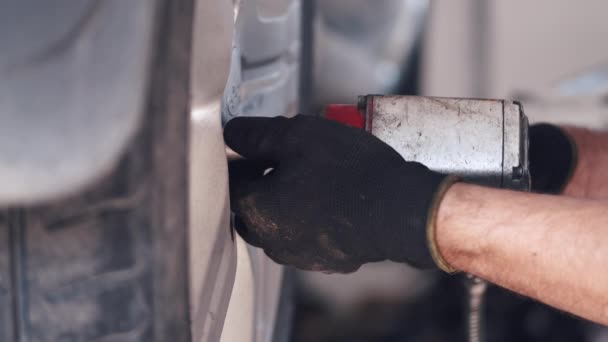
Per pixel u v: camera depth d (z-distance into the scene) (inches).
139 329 20.3
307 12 57.2
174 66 19.0
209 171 24.7
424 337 84.5
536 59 95.9
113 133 17.9
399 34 87.7
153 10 18.4
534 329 80.3
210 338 25.7
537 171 44.9
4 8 17.9
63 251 19.9
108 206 19.3
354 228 29.6
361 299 89.7
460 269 31.0
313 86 61.9
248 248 36.3
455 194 29.5
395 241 29.0
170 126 19.0
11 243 19.9
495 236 28.9
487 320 80.9
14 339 20.3
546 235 28.7
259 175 31.9
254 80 40.6
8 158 17.8
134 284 20.0
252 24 37.8
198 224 22.9
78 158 17.8
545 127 45.8
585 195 46.3
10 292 20.1
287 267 57.4
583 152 46.1
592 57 95.4
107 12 18.1
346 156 29.7
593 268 28.0
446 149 32.6
